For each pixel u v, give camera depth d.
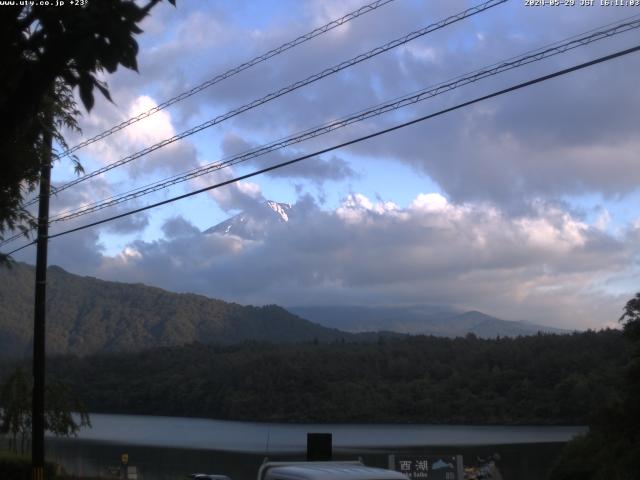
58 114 12.34
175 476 63.81
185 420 140.75
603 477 34.47
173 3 6.09
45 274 19.53
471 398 127.31
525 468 66.81
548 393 119.50
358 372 146.12
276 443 98.19
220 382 149.38
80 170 14.76
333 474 6.53
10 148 9.30
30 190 12.64
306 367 145.25
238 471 67.81
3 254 13.12
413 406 131.88
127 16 5.87
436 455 14.62
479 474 19.38
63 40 6.01
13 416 32.84
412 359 151.62
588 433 41.00
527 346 140.00
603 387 103.06
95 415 151.12
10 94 6.45
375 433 109.62
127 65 6.01
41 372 19.27
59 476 27.66
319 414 134.88
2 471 24.98
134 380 160.88
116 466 69.88
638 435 35.38
